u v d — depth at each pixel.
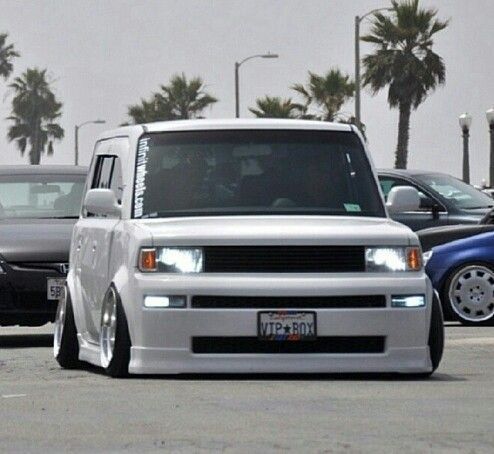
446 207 30.06
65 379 14.84
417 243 14.73
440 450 9.84
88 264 16.14
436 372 15.24
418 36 72.12
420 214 30.19
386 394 13.05
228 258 14.47
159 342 14.49
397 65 71.56
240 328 14.35
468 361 16.52
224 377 14.65
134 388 13.71
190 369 14.46
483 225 23.91
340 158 15.72
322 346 14.53
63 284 20.28
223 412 11.87
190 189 15.43
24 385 14.16
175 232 14.57
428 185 30.42
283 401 12.55
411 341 14.55
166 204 15.35
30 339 21.48
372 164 15.80
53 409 12.19
